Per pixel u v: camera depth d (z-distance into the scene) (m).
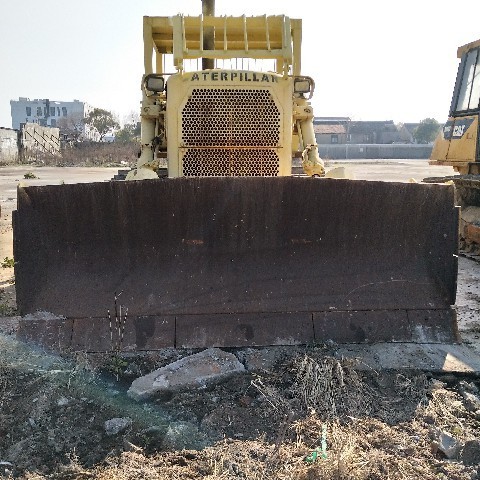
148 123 6.30
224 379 3.87
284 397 3.66
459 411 3.59
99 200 4.26
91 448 3.19
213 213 4.31
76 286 4.33
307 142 6.33
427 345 4.36
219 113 5.28
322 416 3.49
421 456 3.13
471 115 9.00
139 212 4.29
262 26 6.16
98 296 4.32
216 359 4.01
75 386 3.75
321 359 3.95
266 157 5.34
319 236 4.40
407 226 4.46
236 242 4.36
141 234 4.33
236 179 4.27
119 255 4.35
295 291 4.39
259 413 3.51
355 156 67.69
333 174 5.55
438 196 4.44
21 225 4.26
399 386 3.84
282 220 4.35
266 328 4.32
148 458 3.08
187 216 4.31
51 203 4.27
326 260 4.42
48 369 3.92
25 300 4.29
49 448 3.18
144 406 3.60
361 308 4.42
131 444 3.16
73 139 56.19
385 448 3.18
